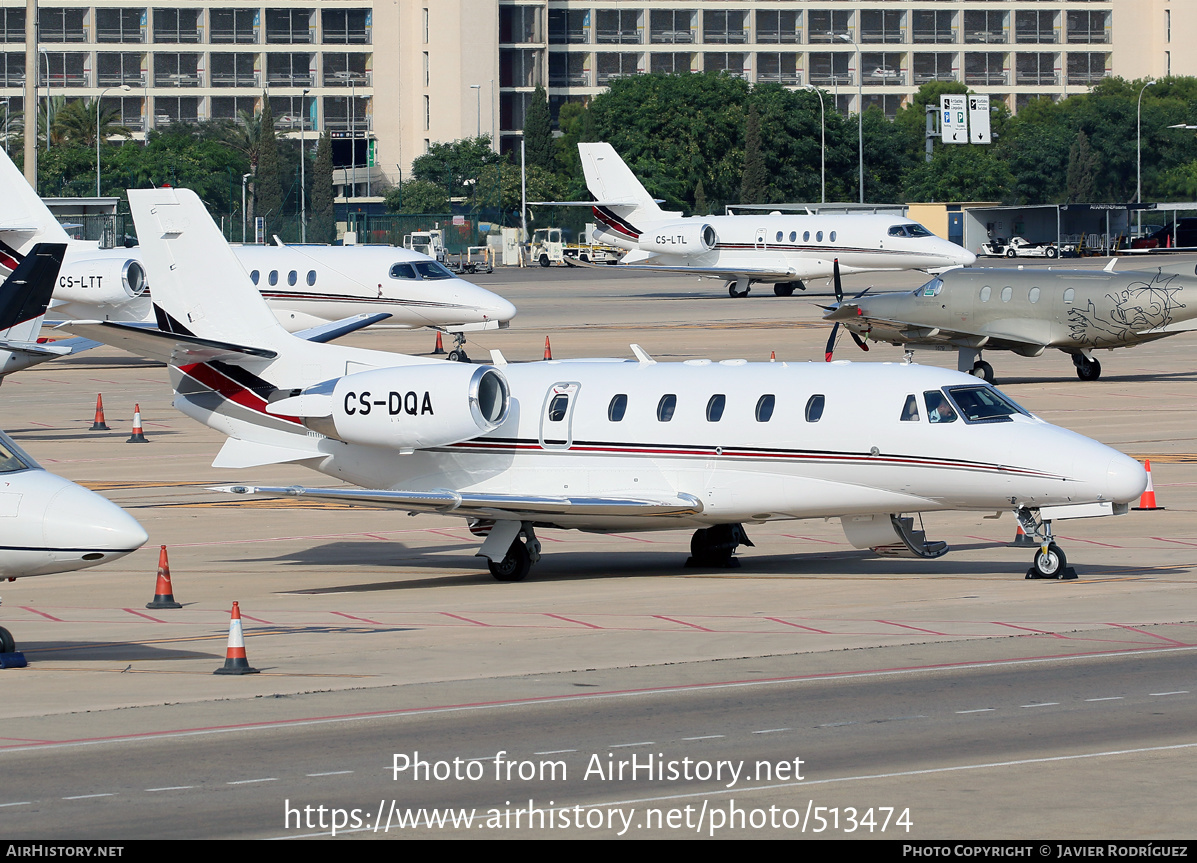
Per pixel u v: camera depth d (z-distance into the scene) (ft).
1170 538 341.41
